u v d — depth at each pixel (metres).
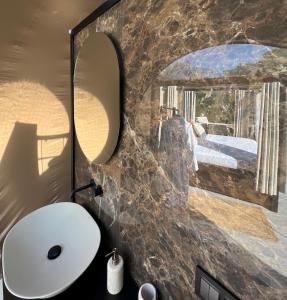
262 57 0.38
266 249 0.40
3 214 1.12
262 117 0.39
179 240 0.59
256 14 0.38
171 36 0.56
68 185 1.29
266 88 0.38
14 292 0.72
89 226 0.97
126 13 0.72
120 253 0.87
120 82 0.77
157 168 0.64
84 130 1.05
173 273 0.62
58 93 1.19
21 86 1.08
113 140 0.82
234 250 0.45
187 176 0.55
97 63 0.89
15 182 1.13
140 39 0.67
